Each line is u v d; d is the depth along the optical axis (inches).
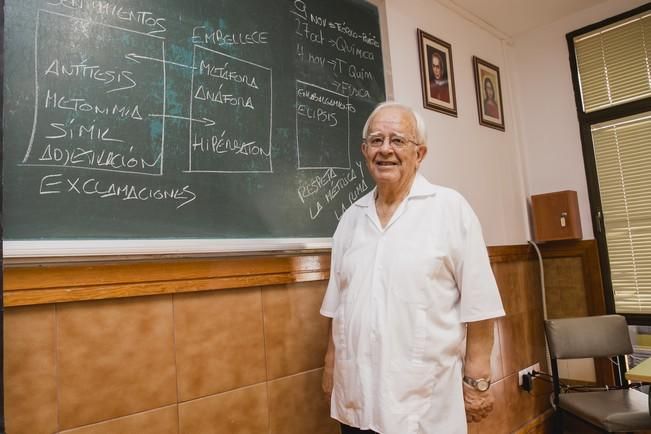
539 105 116.0
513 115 116.0
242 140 57.0
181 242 49.0
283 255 58.9
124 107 46.8
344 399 45.6
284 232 60.0
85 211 43.1
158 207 48.3
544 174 114.7
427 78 89.7
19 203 39.4
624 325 88.7
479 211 99.2
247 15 59.4
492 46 113.6
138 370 44.6
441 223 45.5
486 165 103.6
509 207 108.1
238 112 57.0
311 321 61.2
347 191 69.6
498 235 103.3
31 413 38.2
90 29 45.1
